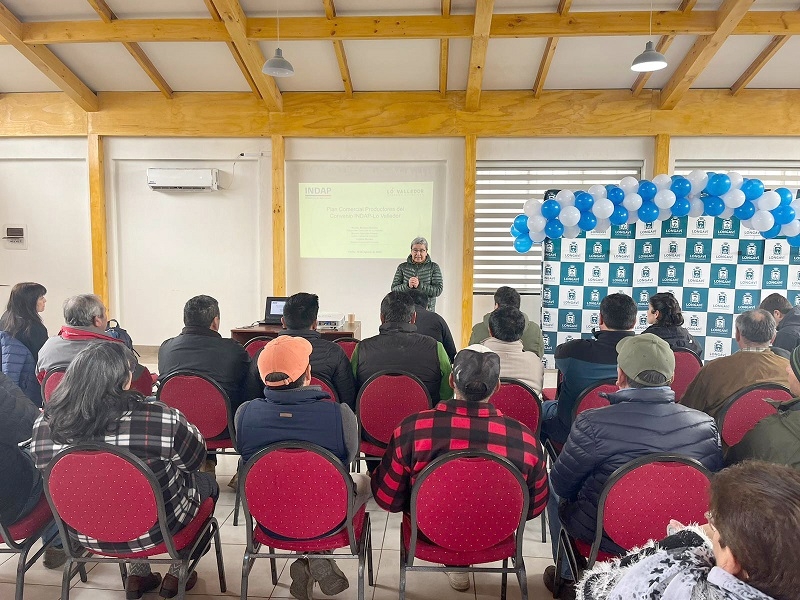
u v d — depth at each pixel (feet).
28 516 6.12
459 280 20.70
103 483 5.12
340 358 8.78
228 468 10.93
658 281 16.96
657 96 19.19
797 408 5.20
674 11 15.58
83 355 5.25
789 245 16.24
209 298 9.21
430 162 20.47
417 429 5.40
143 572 6.65
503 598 6.45
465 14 16.29
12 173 21.06
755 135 19.11
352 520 5.73
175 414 5.57
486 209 20.47
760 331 7.92
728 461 5.33
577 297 17.31
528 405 8.10
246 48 16.63
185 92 20.33
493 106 19.65
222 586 6.76
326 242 20.93
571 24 15.80
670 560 2.73
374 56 18.11
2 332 9.60
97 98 20.33
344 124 20.10
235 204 20.86
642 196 15.44
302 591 6.36
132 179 20.93
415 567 5.62
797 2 15.35
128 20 16.69
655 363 5.37
